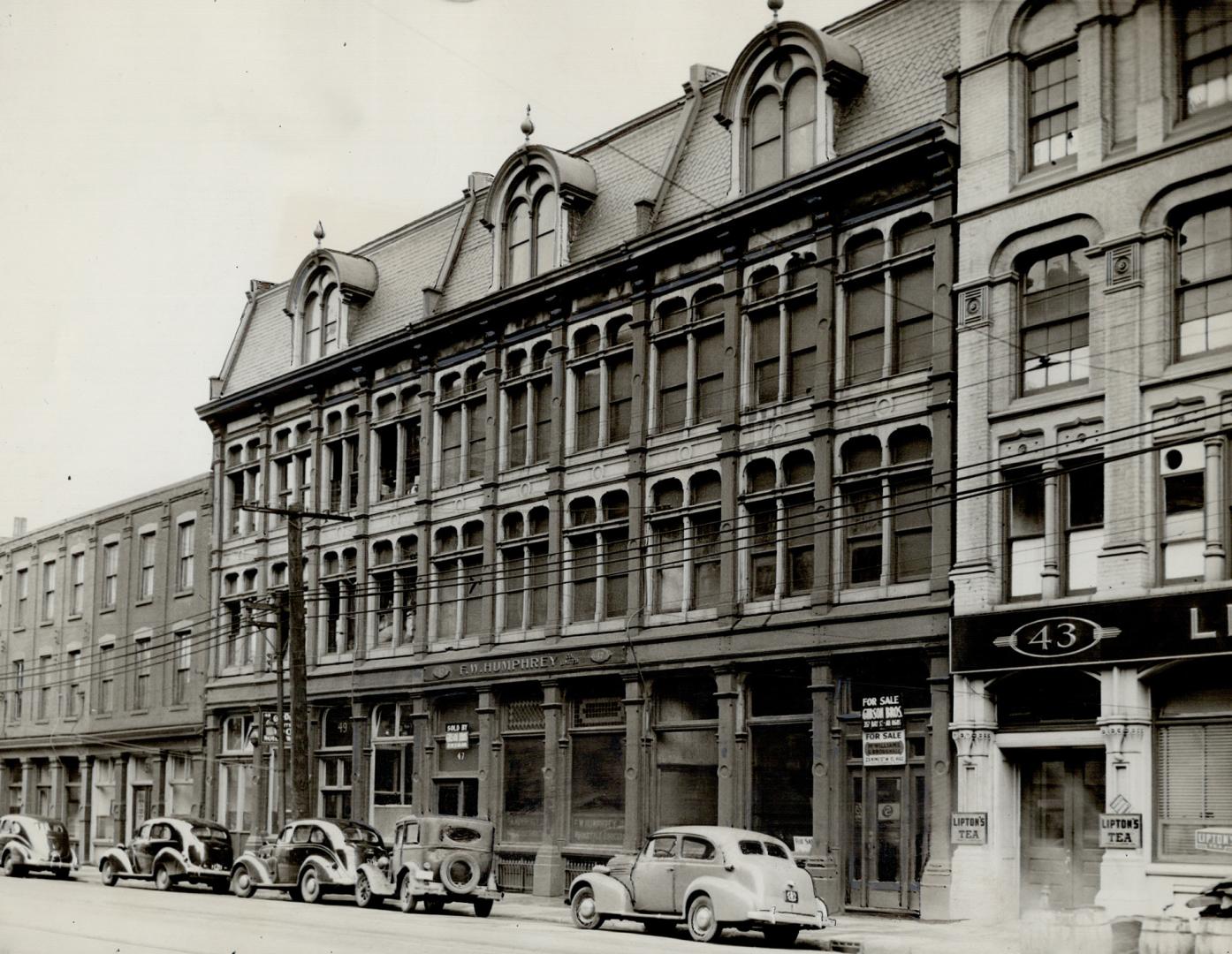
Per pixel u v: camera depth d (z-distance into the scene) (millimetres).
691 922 22781
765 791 29453
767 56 31000
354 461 43062
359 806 40906
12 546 63344
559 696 34312
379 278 44375
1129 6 24812
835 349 28906
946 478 26438
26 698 60688
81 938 21875
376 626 41438
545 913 28859
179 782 50000
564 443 35156
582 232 36031
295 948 20156
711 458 31344
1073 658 23859
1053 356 25422
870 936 22719
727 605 30234
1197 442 23109
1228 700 22641
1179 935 18516
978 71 26828
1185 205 23719
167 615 51594
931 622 26234
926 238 27703
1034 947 19594
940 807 25688
